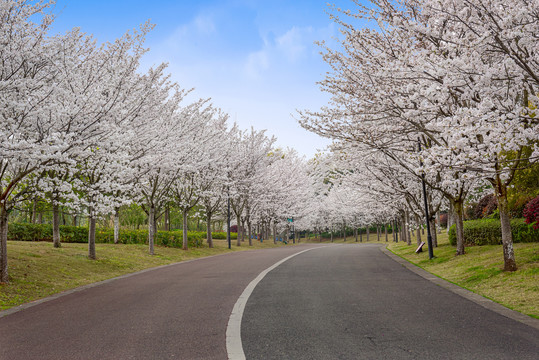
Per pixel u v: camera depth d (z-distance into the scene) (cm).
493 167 979
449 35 848
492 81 833
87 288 1067
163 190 2233
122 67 1261
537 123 782
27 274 1132
